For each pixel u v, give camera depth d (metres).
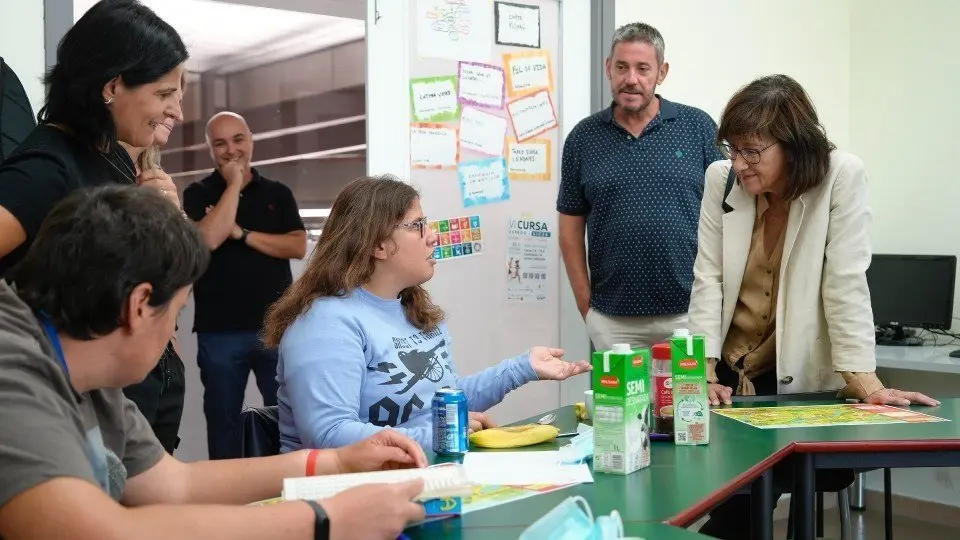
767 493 1.67
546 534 1.13
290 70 3.35
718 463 1.63
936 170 4.23
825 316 2.29
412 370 1.94
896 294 4.00
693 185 3.21
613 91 3.19
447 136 3.41
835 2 4.49
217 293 3.25
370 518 1.15
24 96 2.15
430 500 1.30
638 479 1.53
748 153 2.14
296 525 1.11
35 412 1.02
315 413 1.79
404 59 3.31
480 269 3.50
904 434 1.84
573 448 1.71
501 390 2.05
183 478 1.42
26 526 0.98
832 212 2.24
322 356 1.82
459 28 3.42
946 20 4.17
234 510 1.10
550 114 3.65
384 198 1.95
